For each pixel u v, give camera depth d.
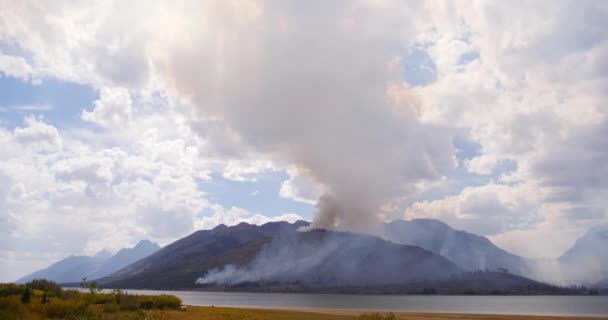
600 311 178.88
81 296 75.56
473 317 98.62
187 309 83.38
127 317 55.12
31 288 72.19
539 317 105.75
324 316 79.19
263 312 87.81
